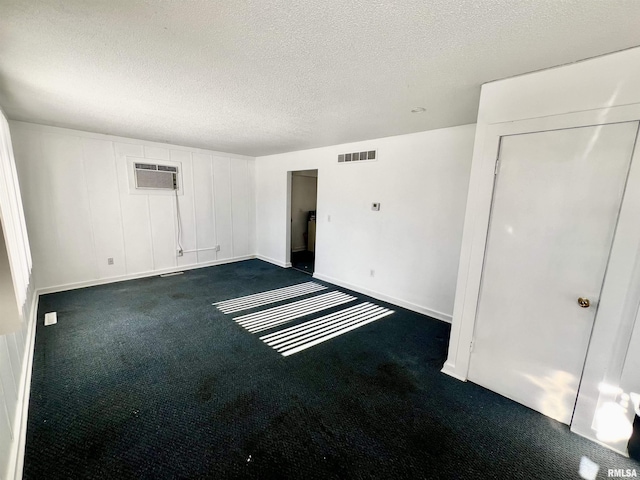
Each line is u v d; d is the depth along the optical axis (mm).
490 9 1249
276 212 5918
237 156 5953
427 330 3227
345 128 3443
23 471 1474
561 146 1780
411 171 3654
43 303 3648
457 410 2008
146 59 1802
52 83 2201
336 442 1717
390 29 1428
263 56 1741
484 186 2090
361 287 4406
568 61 1693
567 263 1816
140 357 2545
